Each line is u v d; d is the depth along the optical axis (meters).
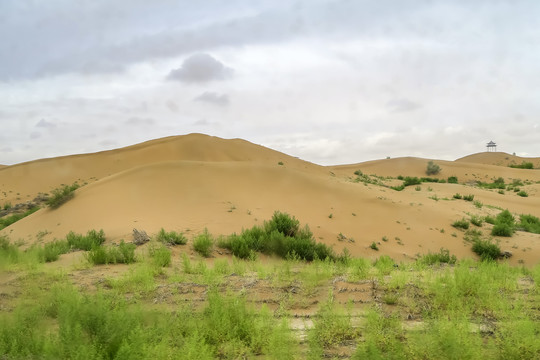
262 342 6.35
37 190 73.12
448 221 31.36
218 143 92.19
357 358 5.45
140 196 32.31
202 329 6.47
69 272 11.69
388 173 113.81
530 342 5.84
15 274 10.82
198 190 33.50
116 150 93.62
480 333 6.65
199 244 19.14
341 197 34.44
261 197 33.34
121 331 5.56
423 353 5.62
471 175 106.56
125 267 12.82
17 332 5.60
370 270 12.16
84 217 29.39
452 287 8.79
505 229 29.38
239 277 10.97
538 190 61.00
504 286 9.95
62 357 4.98
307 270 11.17
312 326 7.15
